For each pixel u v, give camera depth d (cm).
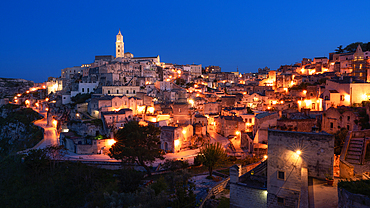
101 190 5350
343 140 5388
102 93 13425
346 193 2102
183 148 9262
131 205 4012
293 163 3027
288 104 11694
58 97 15012
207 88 18100
